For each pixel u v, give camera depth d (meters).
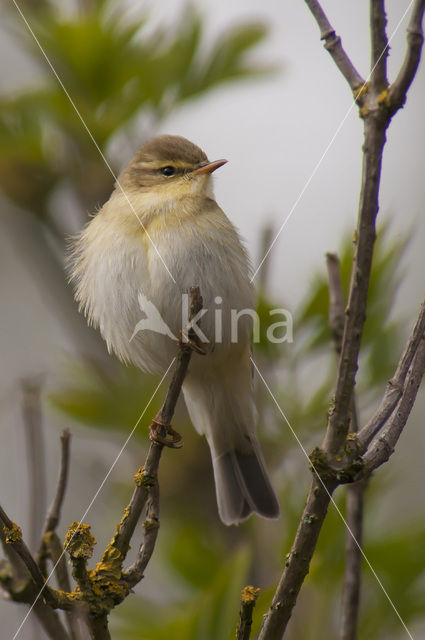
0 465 12.61
